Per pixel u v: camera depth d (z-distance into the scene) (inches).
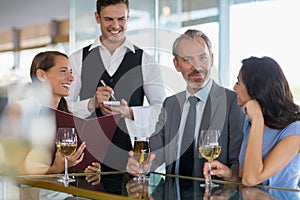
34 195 63.6
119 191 55.9
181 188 60.3
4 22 135.0
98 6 93.9
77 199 57.5
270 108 67.8
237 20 145.3
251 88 69.0
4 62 130.4
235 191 58.5
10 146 70.7
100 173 74.4
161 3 165.9
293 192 57.9
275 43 134.8
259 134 65.6
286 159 65.4
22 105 77.4
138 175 69.9
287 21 132.6
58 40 138.9
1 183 66.2
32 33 137.6
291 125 67.2
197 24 155.4
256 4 140.4
